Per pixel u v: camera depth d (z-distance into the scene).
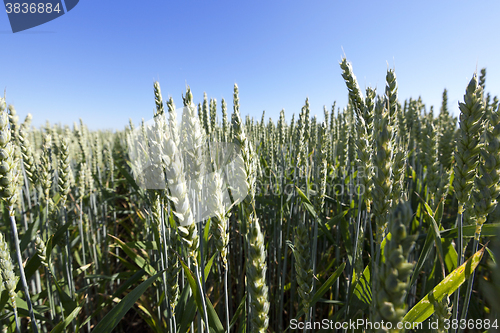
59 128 11.23
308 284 1.76
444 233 2.31
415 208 4.14
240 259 3.74
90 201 5.34
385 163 1.59
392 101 1.96
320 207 3.05
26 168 3.06
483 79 4.97
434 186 3.36
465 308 1.86
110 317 1.77
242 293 3.60
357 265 2.59
